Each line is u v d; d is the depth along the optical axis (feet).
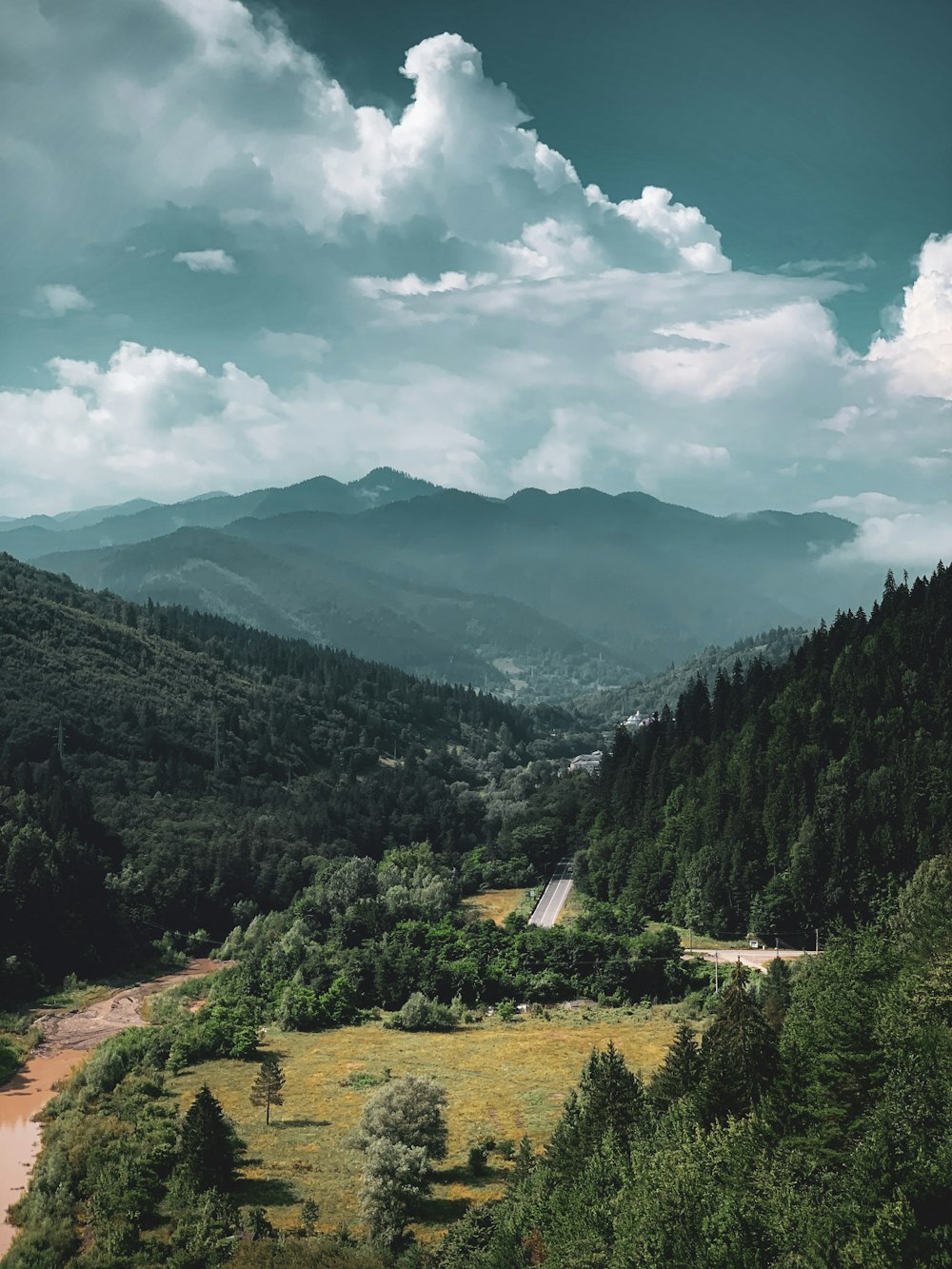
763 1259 197.47
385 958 549.54
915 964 304.30
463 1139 357.61
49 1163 351.05
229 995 547.49
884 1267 181.68
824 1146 235.20
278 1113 388.98
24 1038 514.27
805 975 386.11
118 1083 426.10
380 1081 419.54
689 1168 221.66
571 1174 265.13
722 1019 282.36
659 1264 202.59
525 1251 243.19
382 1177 307.78
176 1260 287.48
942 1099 218.38
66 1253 304.71
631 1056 435.94
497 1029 495.82
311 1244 284.61
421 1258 271.28
